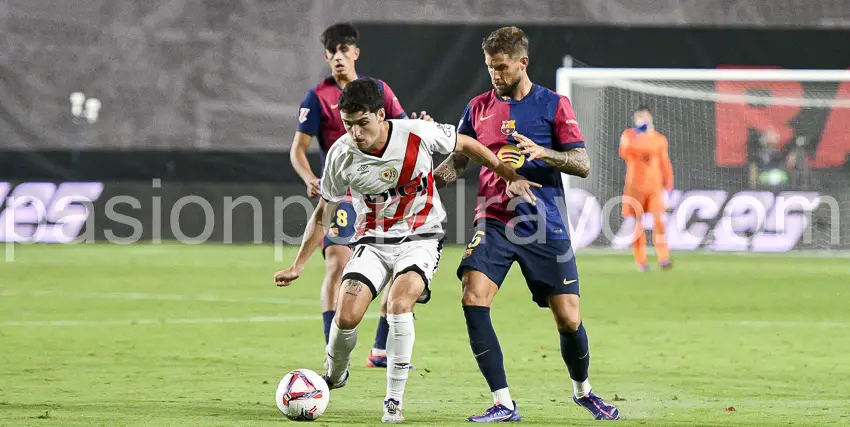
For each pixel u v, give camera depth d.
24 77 81.94
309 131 30.48
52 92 82.12
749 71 76.88
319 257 73.25
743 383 27.08
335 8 81.31
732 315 44.00
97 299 48.84
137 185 80.31
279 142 81.81
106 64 82.19
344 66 30.05
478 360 21.42
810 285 57.31
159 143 82.31
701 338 36.72
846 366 30.33
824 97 78.06
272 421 20.52
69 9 82.06
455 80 77.44
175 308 45.53
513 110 22.94
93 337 35.97
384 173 21.42
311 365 29.77
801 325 40.75
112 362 30.08
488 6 81.56
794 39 77.81
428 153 21.53
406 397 24.41
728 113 78.12
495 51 22.41
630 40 78.12
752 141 78.00
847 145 77.50
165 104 82.12
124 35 82.06
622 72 77.06
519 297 51.06
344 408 22.61
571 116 22.78
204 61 81.88
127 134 82.19
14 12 81.81
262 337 36.28
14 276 59.59
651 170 64.50
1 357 30.91
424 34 77.50
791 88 77.94
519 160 22.69
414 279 21.25
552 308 22.33
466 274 22.02
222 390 25.00
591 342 35.56
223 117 81.81
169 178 80.19
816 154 77.81
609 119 78.31
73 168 80.25
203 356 31.55
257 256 72.50
